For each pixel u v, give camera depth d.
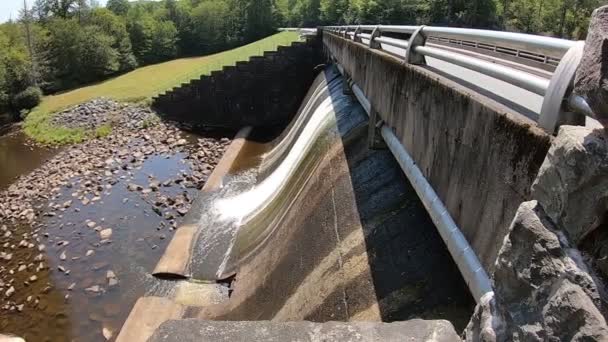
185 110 29.30
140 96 32.53
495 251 2.87
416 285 5.86
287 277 8.94
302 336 2.71
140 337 9.52
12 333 11.16
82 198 18.58
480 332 2.43
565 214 1.79
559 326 1.73
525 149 2.44
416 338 2.65
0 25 53.25
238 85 28.52
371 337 2.68
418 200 7.23
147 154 23.67
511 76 2.96
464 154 3.46
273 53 27.97
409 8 52.94
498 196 2.82
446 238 3.83
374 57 8.09
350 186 9.22
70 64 44.59
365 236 7.57
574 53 2.19
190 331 2.79
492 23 51.81
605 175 1.56
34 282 13.09
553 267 1.81
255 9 56.97
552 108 2.25
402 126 5.78
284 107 28.81
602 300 1.59
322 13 60.25
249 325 2.82
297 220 10.55
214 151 24.00
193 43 57.56
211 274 12.07
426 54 5.07
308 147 14.32
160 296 11.74
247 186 17.50
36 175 22.11
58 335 11.07
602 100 1.60
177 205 17.48
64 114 31.80
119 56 48.31
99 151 24.66
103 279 13.02
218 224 14.60
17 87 37.00
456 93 3.66
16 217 17.33
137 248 14.59
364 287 6.57
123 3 75.00
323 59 27.58
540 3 47.34
